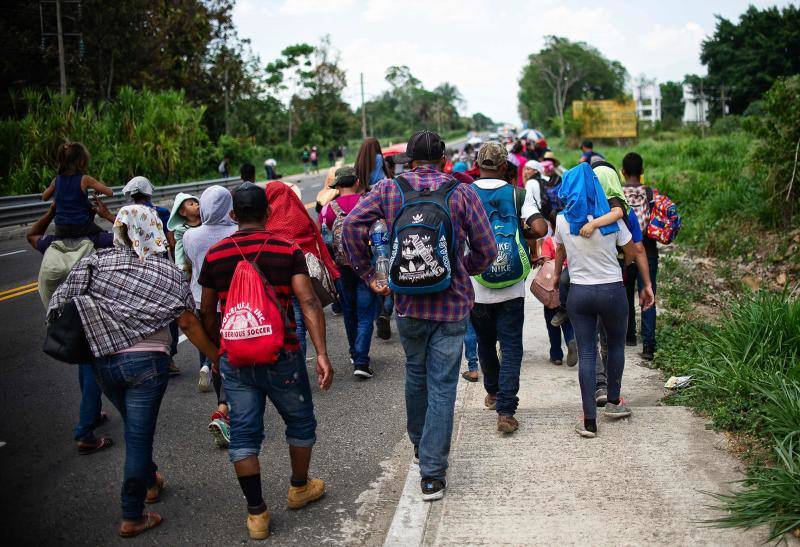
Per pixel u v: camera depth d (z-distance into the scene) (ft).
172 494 14.60
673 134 230.89
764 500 12.14
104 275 12.67
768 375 16.46
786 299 21.03
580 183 15.56
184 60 157.79
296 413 13.14
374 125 495.82
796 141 40.63
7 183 79.56
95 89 131.13
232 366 12.51
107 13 125.59
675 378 19.31
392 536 12.28
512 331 16.34
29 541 12.72
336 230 21.79
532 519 12.63
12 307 32.86
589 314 15.85
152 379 12.70
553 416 17.52
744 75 254.68
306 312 12.64
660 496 13.16
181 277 13.12
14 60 115.85
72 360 12.47
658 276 34.96
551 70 438.81
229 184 113.09
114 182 94.58
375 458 16.25
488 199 16.02
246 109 211.00
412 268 12.63
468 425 17.15
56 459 16.33
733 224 44.27
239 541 12.73
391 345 26.05
